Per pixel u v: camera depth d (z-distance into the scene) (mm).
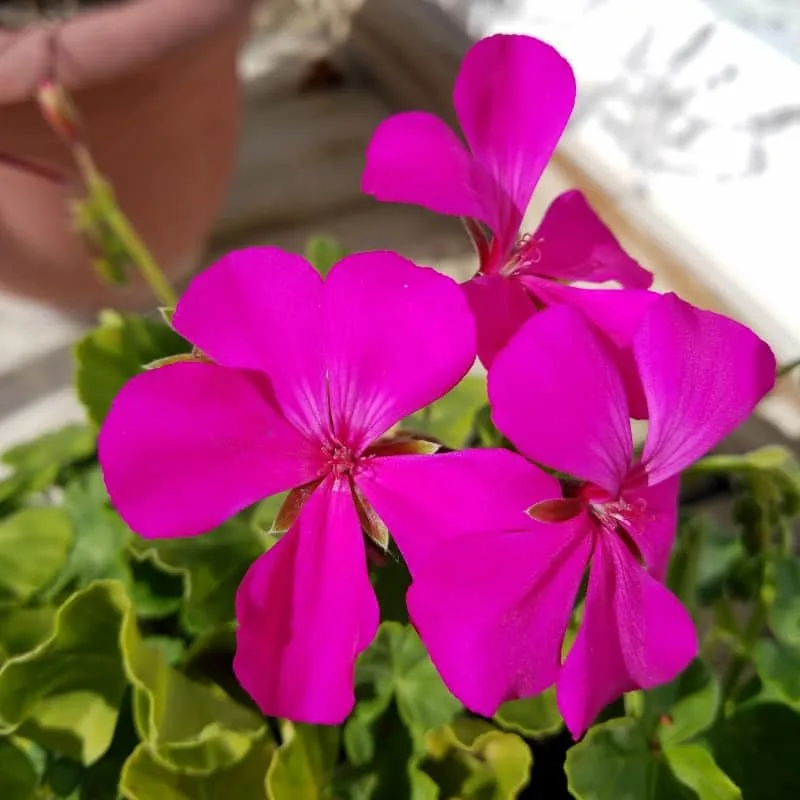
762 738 128
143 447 87
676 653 93
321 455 92
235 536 137
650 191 221
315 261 162
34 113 177
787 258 192
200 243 241
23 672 118
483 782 120
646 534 95
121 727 132
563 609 87
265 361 90
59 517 151
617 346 94
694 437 91
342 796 122
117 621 123
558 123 104
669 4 210
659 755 120
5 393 229
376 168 99
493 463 85
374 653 129
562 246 114
